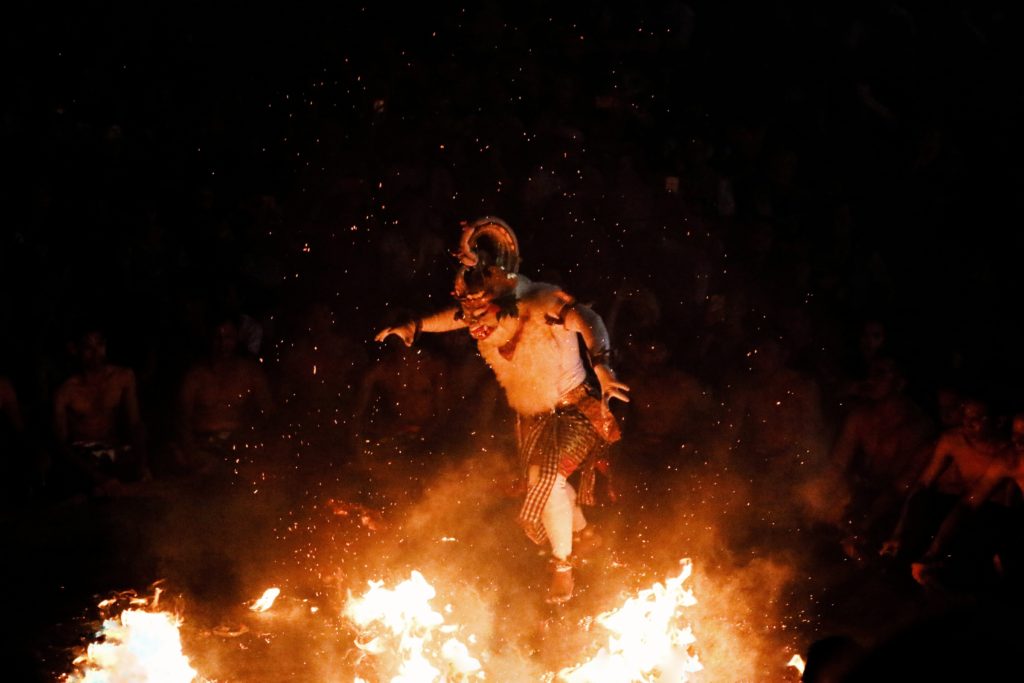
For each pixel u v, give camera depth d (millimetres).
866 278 13820
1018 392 11797
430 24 14914
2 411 9797
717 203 14211
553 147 13844
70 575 8266
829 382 11867
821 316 13117
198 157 13953
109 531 9141
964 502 7902
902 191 15797
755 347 10789
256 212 12953
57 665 6781
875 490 9398
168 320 11992
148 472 10289
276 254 12875
